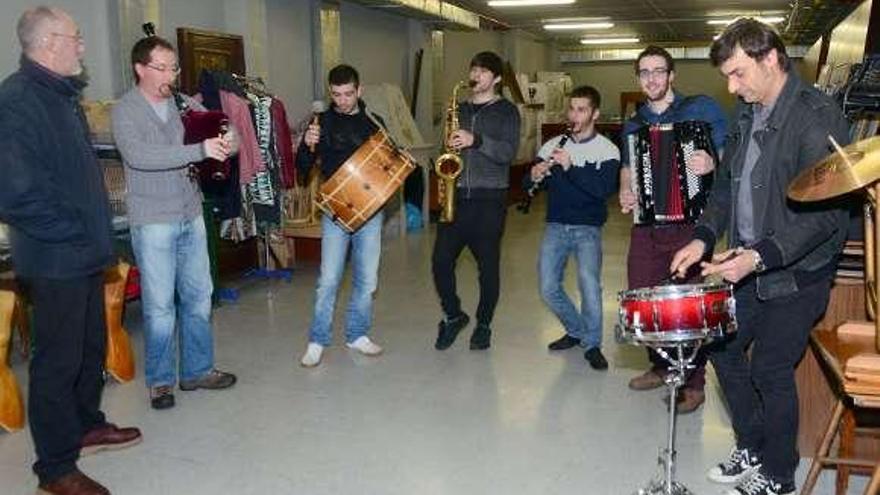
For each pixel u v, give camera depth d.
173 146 3.24
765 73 2.26
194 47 6.07
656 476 2.84
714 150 3.27
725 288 2.22
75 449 2.72
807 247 2.23
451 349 4.43
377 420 3.41
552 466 2.95
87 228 2.66
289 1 7.75
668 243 3.34
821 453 2.50
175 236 3.43
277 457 3.05
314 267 6.86
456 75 12.51
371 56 9.40
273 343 4.58
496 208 4.18
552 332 4.77
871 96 3.08
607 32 15.09
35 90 2.54
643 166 3.35
